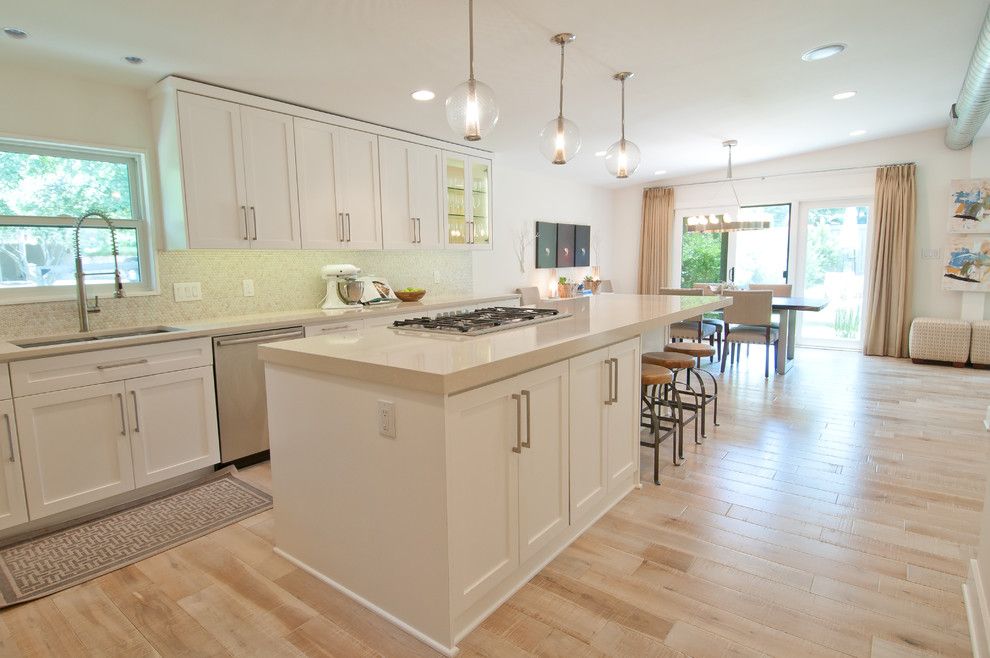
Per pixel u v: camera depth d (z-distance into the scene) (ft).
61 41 8.36
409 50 9.39
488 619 6.06
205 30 8.25
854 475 9.87
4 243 9.30
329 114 12.57
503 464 6.09
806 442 11.60
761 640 5.68
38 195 9.62
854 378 17.39
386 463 5.81
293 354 6.51
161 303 10.95
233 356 10.18
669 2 8.35
